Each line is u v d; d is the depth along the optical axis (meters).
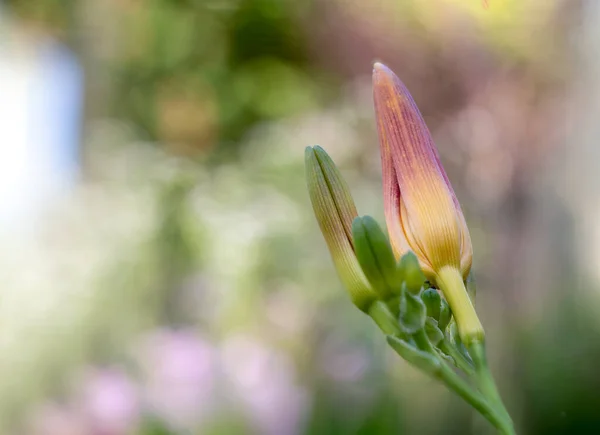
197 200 1.72
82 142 1.84
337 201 0.46
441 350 0.44
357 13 1.24
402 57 1.11
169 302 1.47
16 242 1.56
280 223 1.68
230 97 1.83
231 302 1.37
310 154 0.46
